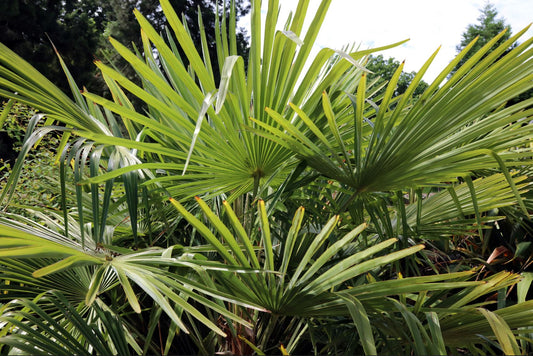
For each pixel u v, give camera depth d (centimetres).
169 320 268
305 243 243
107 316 192
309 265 237
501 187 225
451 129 180
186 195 234
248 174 209
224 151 196
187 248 189
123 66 1933
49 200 329
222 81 149
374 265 149
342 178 194
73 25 1777
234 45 195
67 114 194
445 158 175
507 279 174
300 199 243
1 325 177
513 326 168
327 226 162
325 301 159
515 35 153
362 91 171
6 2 1490
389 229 226
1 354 179
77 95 246
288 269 236
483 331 173
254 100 192
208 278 158
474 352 190
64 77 1673
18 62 182
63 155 171
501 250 308
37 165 362
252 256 161
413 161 183
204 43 216
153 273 158
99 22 2477
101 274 151
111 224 257
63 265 135
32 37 1645
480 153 167
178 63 179
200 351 217
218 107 143
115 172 173
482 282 170
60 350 161
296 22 179
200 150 194
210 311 226
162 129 188
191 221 156
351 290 160
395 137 181
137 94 181
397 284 156
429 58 162
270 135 179
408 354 181
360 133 185
